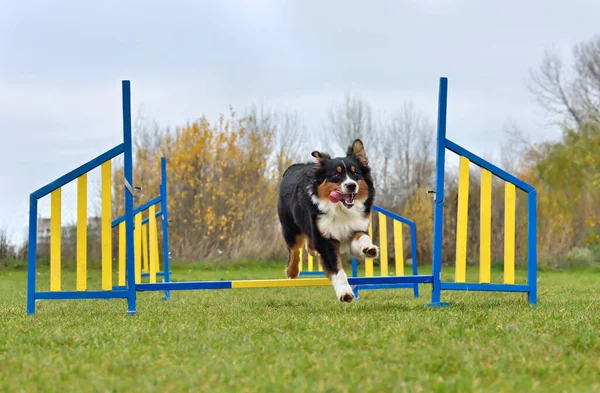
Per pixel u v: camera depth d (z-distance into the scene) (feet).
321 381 11.07
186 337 15.81
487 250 23.70
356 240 24.49
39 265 65.87
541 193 82.12
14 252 66.18
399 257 33.22
